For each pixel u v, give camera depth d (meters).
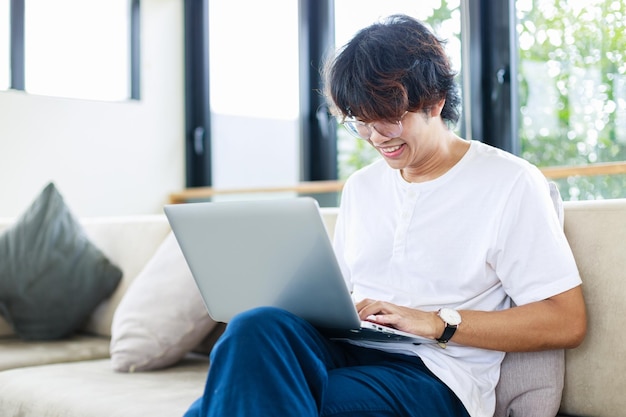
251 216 1.21
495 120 3.00
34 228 2.46
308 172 3.86
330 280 1.17
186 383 1.73
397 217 1.42
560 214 1.38
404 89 1.25
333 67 1.31
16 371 1.90
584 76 2.67
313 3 3.83
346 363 1.37
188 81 4.42
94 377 1.80
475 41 3.04
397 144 1.31
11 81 3.80
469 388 1.29
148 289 1.98
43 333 2.36
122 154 4.17
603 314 1.36
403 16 1.34
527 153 2.91
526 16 2.89
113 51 4.20
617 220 1.37
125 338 1.89
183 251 1.39
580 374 1.39
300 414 1.06
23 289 2.37
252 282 1.30
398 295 1.38
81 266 2.41
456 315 1.28
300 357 1.12
